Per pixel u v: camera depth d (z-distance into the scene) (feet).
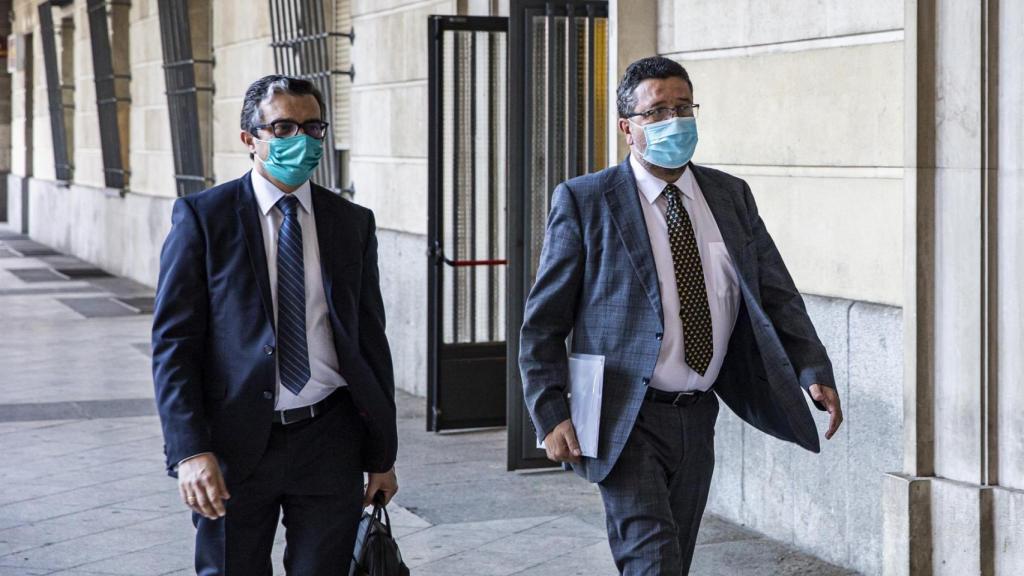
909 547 14.90
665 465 10.95
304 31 35.37
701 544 17.89
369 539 10.57
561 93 22.97
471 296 26.27
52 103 74.13
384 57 31.37
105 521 19.56
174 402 9.88
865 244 16.42
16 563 17.34
